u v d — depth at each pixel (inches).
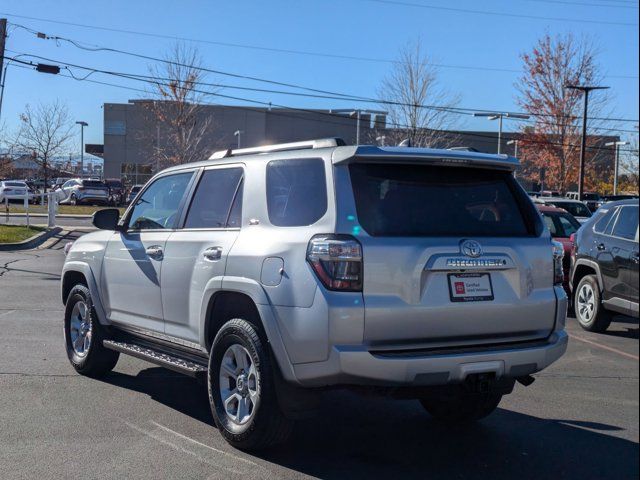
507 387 194.5
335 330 161.2
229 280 188.5
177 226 223.8
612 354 329.1
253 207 193.6
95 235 269.7
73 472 173.9
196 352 211.6
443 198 181.9
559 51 1628.9
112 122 2393.0
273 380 177.8
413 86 1523.1
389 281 165.2
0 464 178.4
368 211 170.6
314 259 166.7
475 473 180.1
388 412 234.4
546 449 198.8
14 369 275.3
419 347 168.7
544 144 1662.2
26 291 482.9
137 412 224.8
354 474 177.3
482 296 175.2
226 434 191.5
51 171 2261.3
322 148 183.6
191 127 1888.5
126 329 247.9
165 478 171.3
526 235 189.2
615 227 372.8
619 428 218.2
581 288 393.7
